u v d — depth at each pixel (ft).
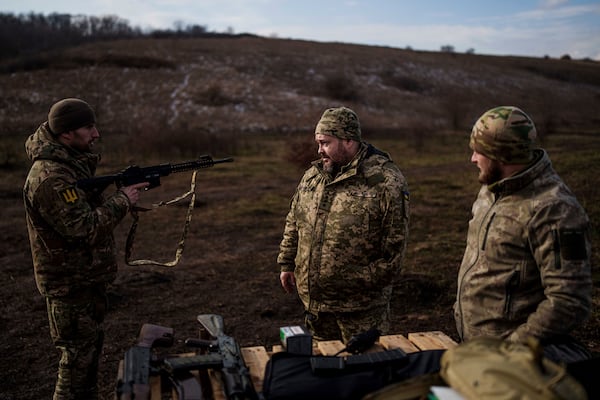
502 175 6.84
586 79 230.48
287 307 17.56
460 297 7.48
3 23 260.83
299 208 10.34
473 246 7.35
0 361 13.71
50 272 9.40
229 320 16.57
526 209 6.61
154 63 161.68
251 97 138.41
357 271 9.60
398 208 9.40
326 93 155.74
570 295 6.20
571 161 51.75
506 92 189.78
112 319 16.49
